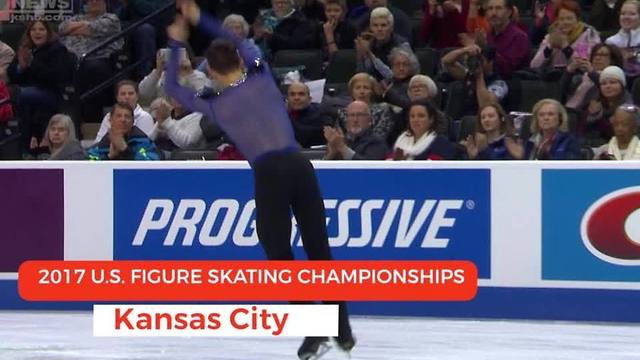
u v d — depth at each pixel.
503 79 32.28
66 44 36.31
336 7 34.12
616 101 28.94
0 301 24.94
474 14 33.47
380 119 29.19
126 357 19.89
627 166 23.06
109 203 24.62
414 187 23.84
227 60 17.97
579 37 32.22
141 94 33.41
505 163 23.50
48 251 24.77
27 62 34.59
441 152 26.61
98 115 36.03
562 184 23.31
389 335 21.92
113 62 36.34
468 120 29.39
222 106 17.78
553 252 23.39
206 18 18.23
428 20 34.62
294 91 29.75
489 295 23.66
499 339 21.50
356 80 29.66
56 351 20.39
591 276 23.27
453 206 23.73
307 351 17.97
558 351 20.36
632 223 23.11
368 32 32.41
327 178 24.09
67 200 24.72
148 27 36.44
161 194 24.48
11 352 20.25
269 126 17.70
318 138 29.92
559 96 31.00
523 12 37.47
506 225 23.55
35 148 34.31
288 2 34.66
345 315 17.98
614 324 23.19
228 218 24.28
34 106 34.22
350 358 19.73
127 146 28.19
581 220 23.27
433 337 21.70
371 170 23.95
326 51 34.19
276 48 34.53
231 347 20.80
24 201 24.81
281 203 17.67
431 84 29.33
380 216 23.95
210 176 24.34
